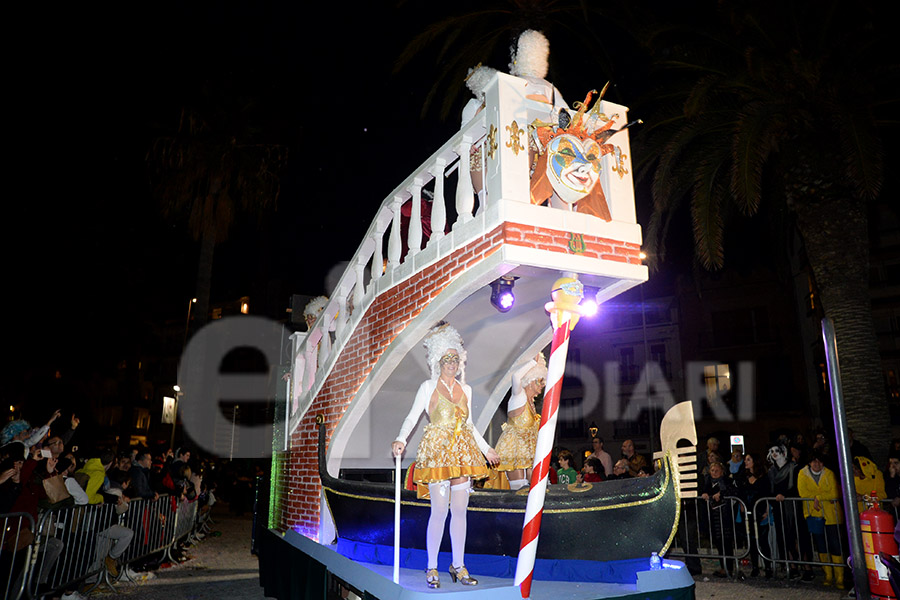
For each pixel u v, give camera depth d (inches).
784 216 560.1
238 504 896.9
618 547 171.5
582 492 176.1
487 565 190.5
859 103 385.4
